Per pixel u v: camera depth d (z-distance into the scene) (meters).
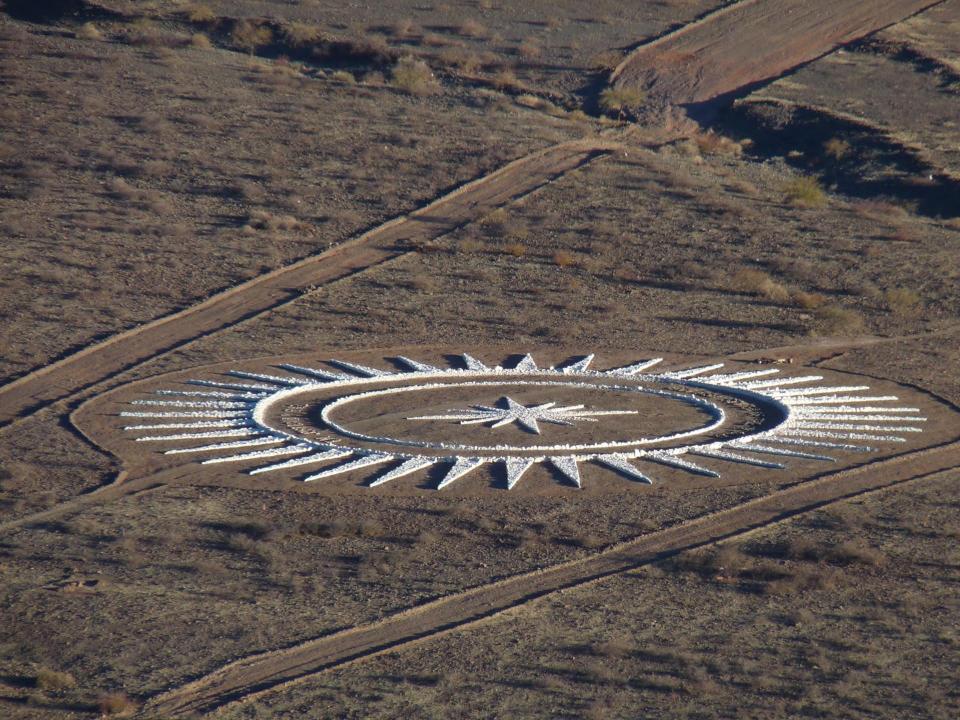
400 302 66.12
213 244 73.94
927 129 101.75
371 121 98.50
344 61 115.38
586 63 117.44
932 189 91.25
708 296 69.50
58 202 78.50
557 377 54.44
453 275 70.94
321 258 72.94
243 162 88.19
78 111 95.88
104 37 116.44
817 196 87.06
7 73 103.00
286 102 101.56
